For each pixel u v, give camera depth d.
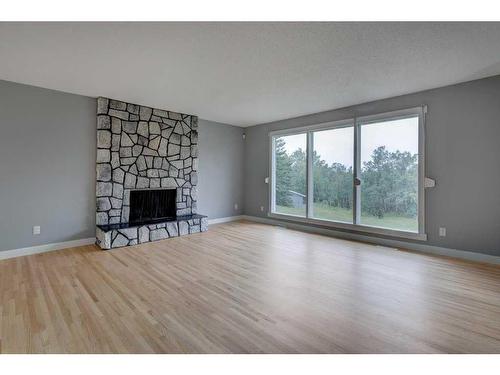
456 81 3.58
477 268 3.24
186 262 3.45
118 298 2.44
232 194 6.69
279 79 3.53
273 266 3.31
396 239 4.27
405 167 4.21
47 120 3.89
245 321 2.07
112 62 2.98
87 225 4.30
